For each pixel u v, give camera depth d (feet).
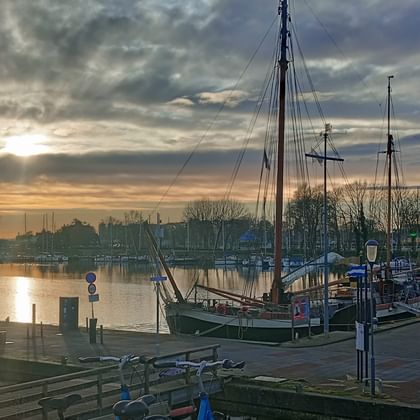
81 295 198.08
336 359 65.67
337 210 314.14
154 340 80.48
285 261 249.34
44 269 399.24
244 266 345.51
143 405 32.53
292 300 82.64
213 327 92.07
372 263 54.39
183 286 224.53
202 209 391.86
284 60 108.37
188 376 50.80
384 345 74.43
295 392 50.31
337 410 48.47
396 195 306.76
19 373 66.23
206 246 384.88
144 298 184.55
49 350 72.69
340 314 95.91
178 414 42.83
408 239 306.14
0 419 40.42
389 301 111.14
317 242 273.75
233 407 52.42
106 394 45.37
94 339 78.38
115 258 482.28
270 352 70.38
